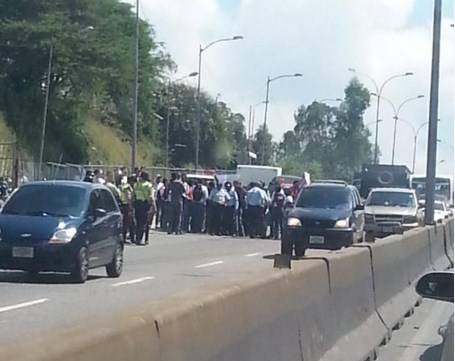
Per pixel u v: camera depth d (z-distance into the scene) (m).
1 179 38.84
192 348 5.69
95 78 61.41
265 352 7.43
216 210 36.28
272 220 36.19
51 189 18.20
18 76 59.53
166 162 76.56
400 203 36.03
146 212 29.22
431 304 17.89
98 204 18.58
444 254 26.11
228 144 92.38
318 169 100.75
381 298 14.05
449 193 54.50
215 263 23.17
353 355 10.67
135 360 4.83
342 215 26.08
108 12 62.12
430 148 27.75
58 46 58.41
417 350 12.55
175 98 88.62
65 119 61.50
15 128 57.44
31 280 17.98
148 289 16.81
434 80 27.88
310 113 103.81
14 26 56.94
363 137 101.56
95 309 13.91
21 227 17.20
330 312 10.20
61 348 4.16
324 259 10.24
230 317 6.55
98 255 18.23
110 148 68.19
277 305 7.95
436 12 27.81
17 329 11.87
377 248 14.05
